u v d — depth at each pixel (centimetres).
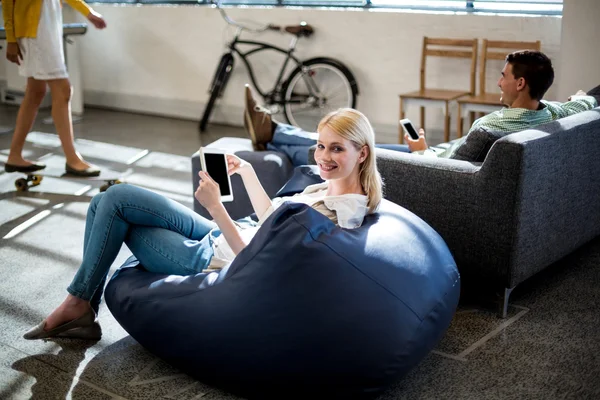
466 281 313
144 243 245
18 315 287
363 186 238
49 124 673
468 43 536
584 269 332
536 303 297
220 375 224
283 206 216
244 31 659
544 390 231
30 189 460
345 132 227
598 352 255
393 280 214
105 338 267
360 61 605
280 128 382
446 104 524
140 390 233
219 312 217
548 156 277
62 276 326
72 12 763
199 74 698
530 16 523
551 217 291
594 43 461
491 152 271
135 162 535
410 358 217
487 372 243
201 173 234
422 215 294
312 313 206
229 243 234
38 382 238
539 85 314
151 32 717
